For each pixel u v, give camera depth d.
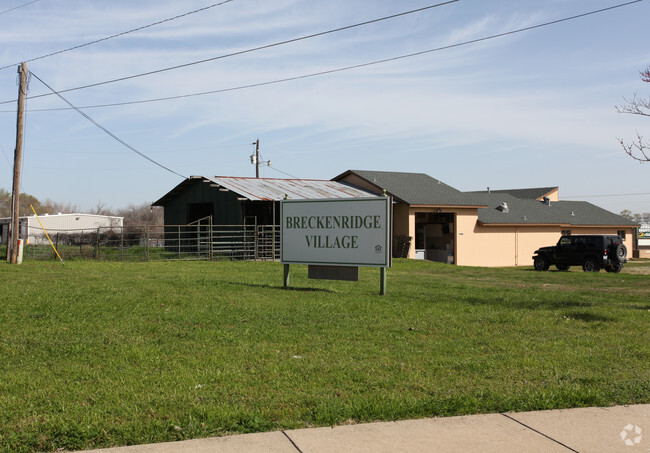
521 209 48.50
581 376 7.49
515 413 6.14
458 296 15.41
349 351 8.73
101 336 9.39
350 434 5.42
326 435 5.39
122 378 7.07
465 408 6.15
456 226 41.59
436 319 11.64
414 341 9.57
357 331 10.26
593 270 31.77
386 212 15.63
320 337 9.71
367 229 15.88
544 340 9.79
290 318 11.42
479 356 8.55
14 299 12.70
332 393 6.57
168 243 38.59
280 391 6.62
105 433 5.24
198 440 5.20
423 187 43.41
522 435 5.48
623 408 6.35
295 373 7.41
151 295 14.02
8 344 8.73
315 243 16.58
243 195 32.09
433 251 42.94
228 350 8.67
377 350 8.80
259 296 14.45
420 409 6.06
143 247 34.38
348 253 16.12
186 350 8.63
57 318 10.83
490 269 30.83
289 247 16.94
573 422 5.87
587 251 31.92
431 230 43.91
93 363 7.83
